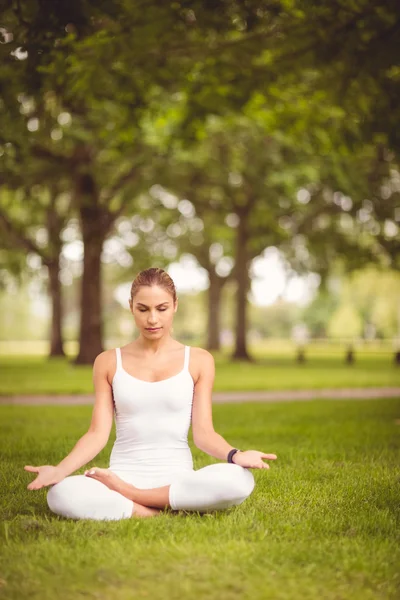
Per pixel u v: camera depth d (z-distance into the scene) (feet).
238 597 14.69
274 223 129.18
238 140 108.58
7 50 42.52
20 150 62.23
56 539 18.25
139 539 18.15
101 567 16.12
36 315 428.97
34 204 131.64
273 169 110.01
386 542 18.39
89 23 40.45
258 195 115.85
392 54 45.44
